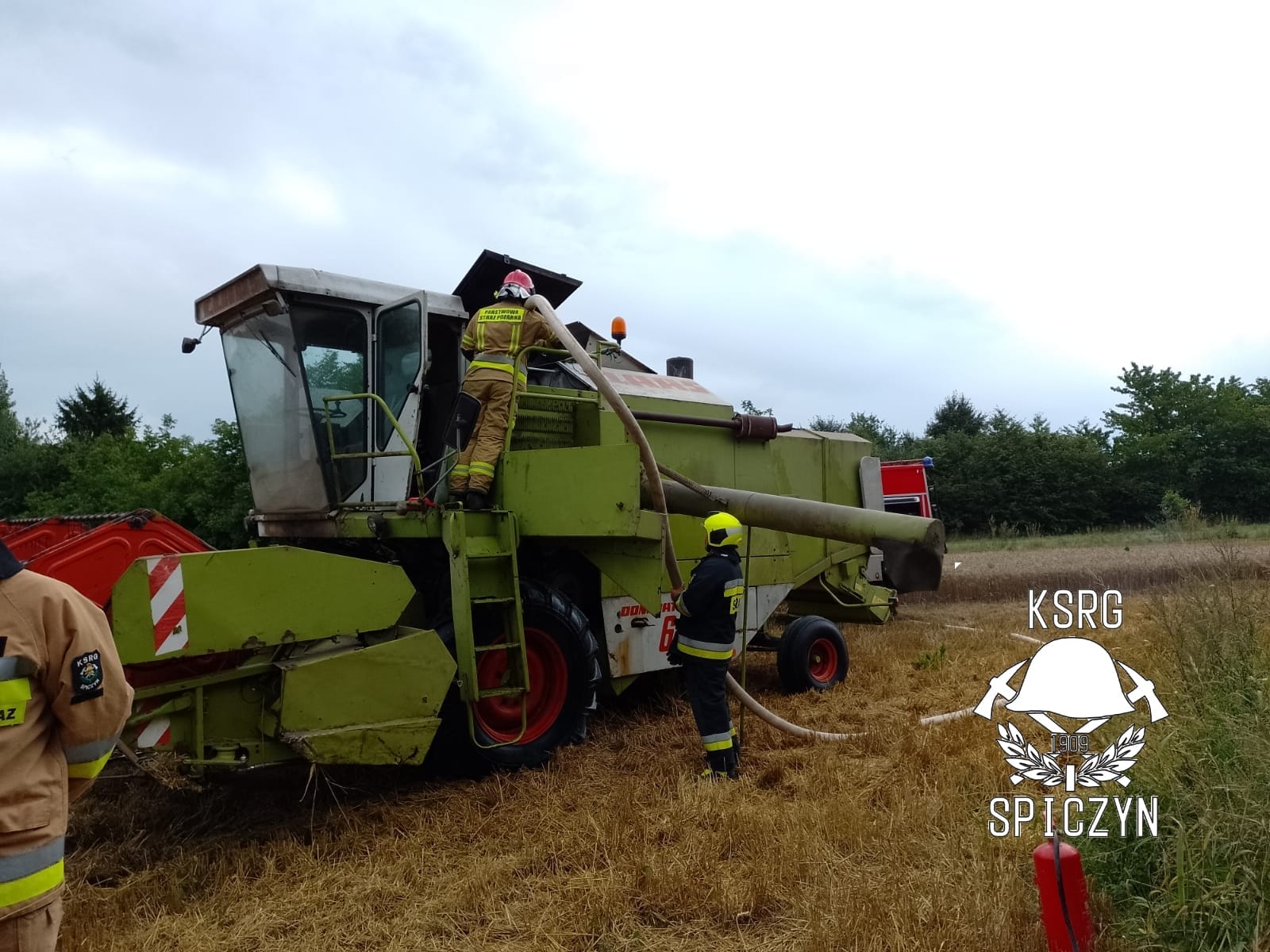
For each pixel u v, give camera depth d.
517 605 5.24
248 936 3.41
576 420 6.58
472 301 6.49
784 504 5.18
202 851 4.15
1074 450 37.00
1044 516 36.00
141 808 4.68
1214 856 3.01
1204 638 4.87
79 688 2.15
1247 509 36.47
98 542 4.07
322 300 5.65
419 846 4.16
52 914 2.12
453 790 4.91
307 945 3.35
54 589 2.17
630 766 5.39
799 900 3.47
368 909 3.59
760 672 8.30
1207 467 36.62
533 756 5.30
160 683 4.07
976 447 37.66
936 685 7.31
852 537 4.86
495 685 5.38
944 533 4.57
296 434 5.76
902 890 3.46
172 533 4.29
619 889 3.61
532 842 4.19
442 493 6.12
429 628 5.20
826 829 4.11
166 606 3.94
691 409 7.42
